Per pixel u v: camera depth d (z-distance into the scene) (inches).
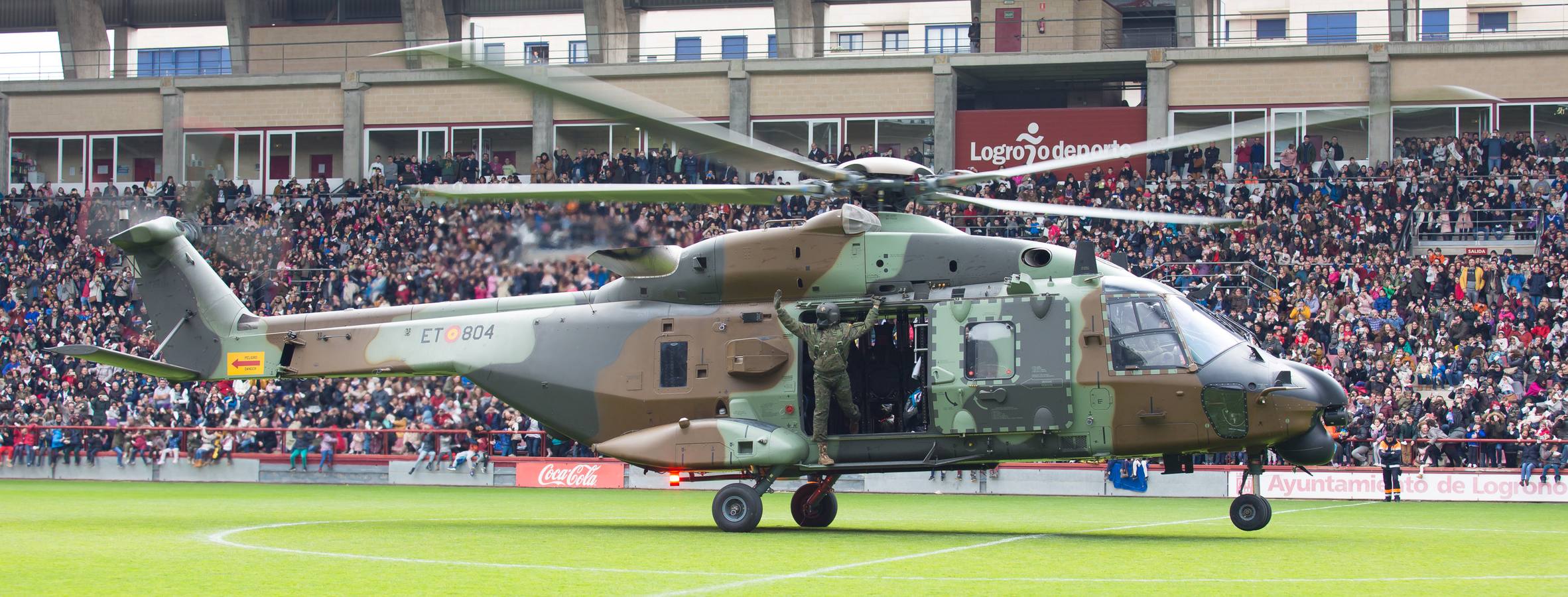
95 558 1240.2
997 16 4372.5
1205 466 2763.3
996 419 1536.7
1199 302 1692.9
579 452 3265.3
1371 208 3567.9
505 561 1217.4
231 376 1924.2
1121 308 1535.4
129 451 3432.6
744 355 1609.3
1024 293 1552.7
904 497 2773.1
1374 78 3966.5
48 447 3494.1
